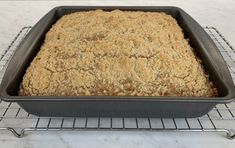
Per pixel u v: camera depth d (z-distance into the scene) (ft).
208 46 0.90
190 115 0.74
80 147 0.73
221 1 1.69
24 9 1.58
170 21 1.10
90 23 1.06
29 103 0.69
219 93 0.76
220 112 0.83
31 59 0.90
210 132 0.77
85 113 0.74
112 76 0.80
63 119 0.81
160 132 0.77
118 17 1.09
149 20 1.08
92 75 0.80
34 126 0.79
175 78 0.80
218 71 0.79
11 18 1.47
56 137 0.76
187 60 0.85
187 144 0.74
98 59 0.85
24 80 0.81
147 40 0.93
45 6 1.62
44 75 0.81
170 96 0.71
